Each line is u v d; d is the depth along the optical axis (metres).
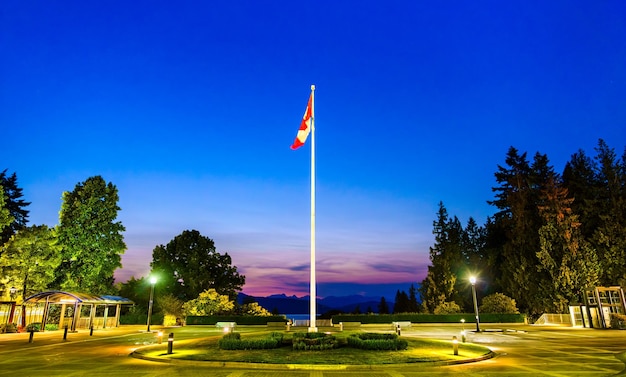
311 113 24.89
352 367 15.80
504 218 59.72
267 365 15.94
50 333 35.22
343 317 48.16
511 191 63.22
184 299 58.16
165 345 22.23
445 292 53.19
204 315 49.41
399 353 18.47
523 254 52.44
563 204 47.62
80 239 46.84
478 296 64.50
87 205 47.94
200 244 61.25
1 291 37.00
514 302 49.62
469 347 20.94
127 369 15.39
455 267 62.09
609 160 51.31
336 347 19.94
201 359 17.08
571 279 43.53
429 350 19.88
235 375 14.05
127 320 50.69
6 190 63.38
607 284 45.59
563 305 45.03
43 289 39.81
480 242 73.38
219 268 61.88
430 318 47.81
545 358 18.52
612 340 27.17
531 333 33.62
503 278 57.16
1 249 38.50
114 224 49.22
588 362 17.08
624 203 48.03
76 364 16.78
